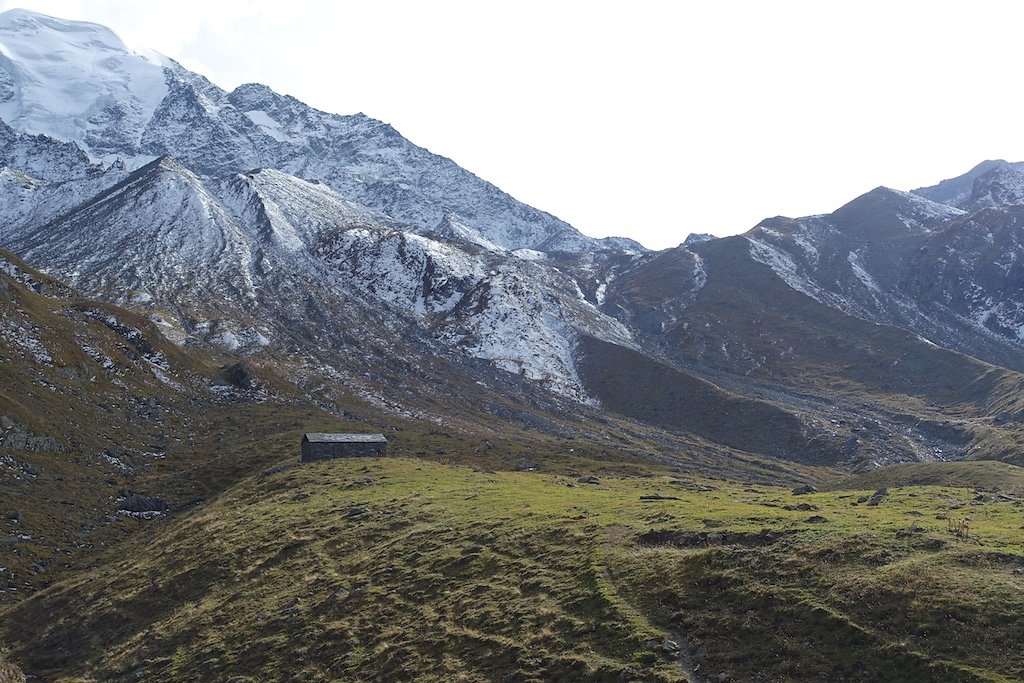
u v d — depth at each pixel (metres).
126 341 160.25
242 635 47.94
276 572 56.78
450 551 51.47
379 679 38.69
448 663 37.88
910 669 29.41
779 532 41.84
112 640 54.41
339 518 65.12
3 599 68.62
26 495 90.06
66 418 115.00
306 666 42.12
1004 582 32.72
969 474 115.44
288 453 120.06
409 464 91.62
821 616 33.28
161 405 143.12
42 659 54.66
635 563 41.91
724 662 32.16
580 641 36.25
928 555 36.25
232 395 168.00
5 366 115.38
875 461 194.25
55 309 146.62
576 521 51.75
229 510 78.50
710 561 39.69
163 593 59.41
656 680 31.78
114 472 106.75
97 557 79.81
